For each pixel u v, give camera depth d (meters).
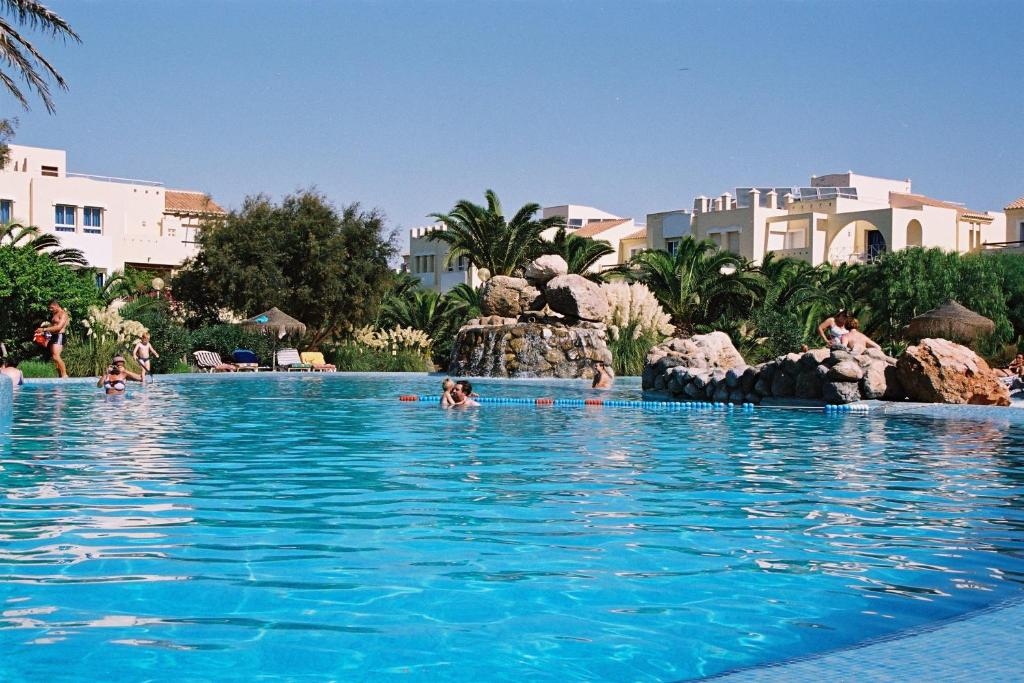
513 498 7.31
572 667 3.59
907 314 46.16
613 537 5.89
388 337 40.34
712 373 19.95
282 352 38.66
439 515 6.58
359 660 3.64
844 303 48.22
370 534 5.92
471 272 70.12
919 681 3.05
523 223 46.78
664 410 17.31
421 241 75.81
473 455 10.16
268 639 3.88
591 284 32.81
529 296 34.28
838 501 7.31
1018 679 3.06
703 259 46.06
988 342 41.50
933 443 11.50
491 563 5.19
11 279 27.86
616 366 33.69
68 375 27.36
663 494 7.57
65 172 55.97
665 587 4.73
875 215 61.19
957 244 64.75
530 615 4.24
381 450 10.60
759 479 8.44
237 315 44.00
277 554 5.36
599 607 4.38
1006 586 4.81
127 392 21.83
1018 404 18.25
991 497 7.53
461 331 33.22
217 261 43.62
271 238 45.09
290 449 10.66
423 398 20.16
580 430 13.13
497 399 19.30
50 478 8.20
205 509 6.74
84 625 4.04
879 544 5.76
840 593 4.65
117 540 5.66
